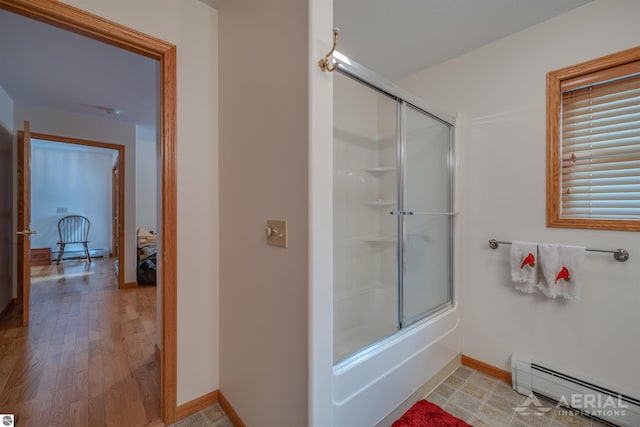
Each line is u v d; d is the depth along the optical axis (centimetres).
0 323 267
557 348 168
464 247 208
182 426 146
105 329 256
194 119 156
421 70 232
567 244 164
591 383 153
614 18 149
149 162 625
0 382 177
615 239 150
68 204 618
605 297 153
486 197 197
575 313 162
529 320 179
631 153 148
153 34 142
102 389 171
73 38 207
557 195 168
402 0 156
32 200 580
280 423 114
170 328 148
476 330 202
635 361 144
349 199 201
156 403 160
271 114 117
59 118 352
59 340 234
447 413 154
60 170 610
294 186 105
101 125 381
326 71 102
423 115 195
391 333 167
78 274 469
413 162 197
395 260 199
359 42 195
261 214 125
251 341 133
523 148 181
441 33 185
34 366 195
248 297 135
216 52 163
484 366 198
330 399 105
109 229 661
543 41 173
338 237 193
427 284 203
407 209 197
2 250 284
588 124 160
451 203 209
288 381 109
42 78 269
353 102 186
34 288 386
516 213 184
